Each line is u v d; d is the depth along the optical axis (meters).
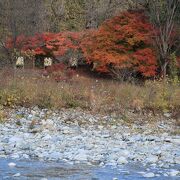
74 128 17.84
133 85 24.03
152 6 32.62
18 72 27.91
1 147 12.88
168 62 30.92
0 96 21.03
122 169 10.53
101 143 14.16
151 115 20.88
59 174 9.87
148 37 31.14
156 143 14.61
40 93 21.50
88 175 9.84
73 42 35.03
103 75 33.81
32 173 9.88
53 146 13.31
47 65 35.56
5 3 39.09
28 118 19.52
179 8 32.88
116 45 31.23
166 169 10.67
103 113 20.73
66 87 22.45
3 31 37.69
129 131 17.62
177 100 21.64
